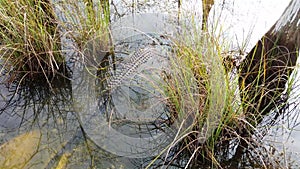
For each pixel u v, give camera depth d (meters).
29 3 2.33
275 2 2.81
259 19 2.65
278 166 1.93
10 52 2.38
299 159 1.96
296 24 2.08
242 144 2.06
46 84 2.46
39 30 2.33
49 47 2.38
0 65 2.45
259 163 1.98
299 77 2.32
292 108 2.23
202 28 2.37
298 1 2.03
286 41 2.17
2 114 2.31
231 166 1.99
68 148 2.10
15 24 2.30
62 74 2.49
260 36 2.53
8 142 2.13
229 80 2.10
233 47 2.43
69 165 2.01
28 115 2.31
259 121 2.16
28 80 2.46
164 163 2.02
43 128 2.22
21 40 2.35
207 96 1.92
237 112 2.02
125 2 2.90
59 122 2.26
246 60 2.37
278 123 2.15
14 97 2.41
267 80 2.32
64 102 2.38
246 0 2.82
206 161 2.01
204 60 2.00
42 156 2.06
